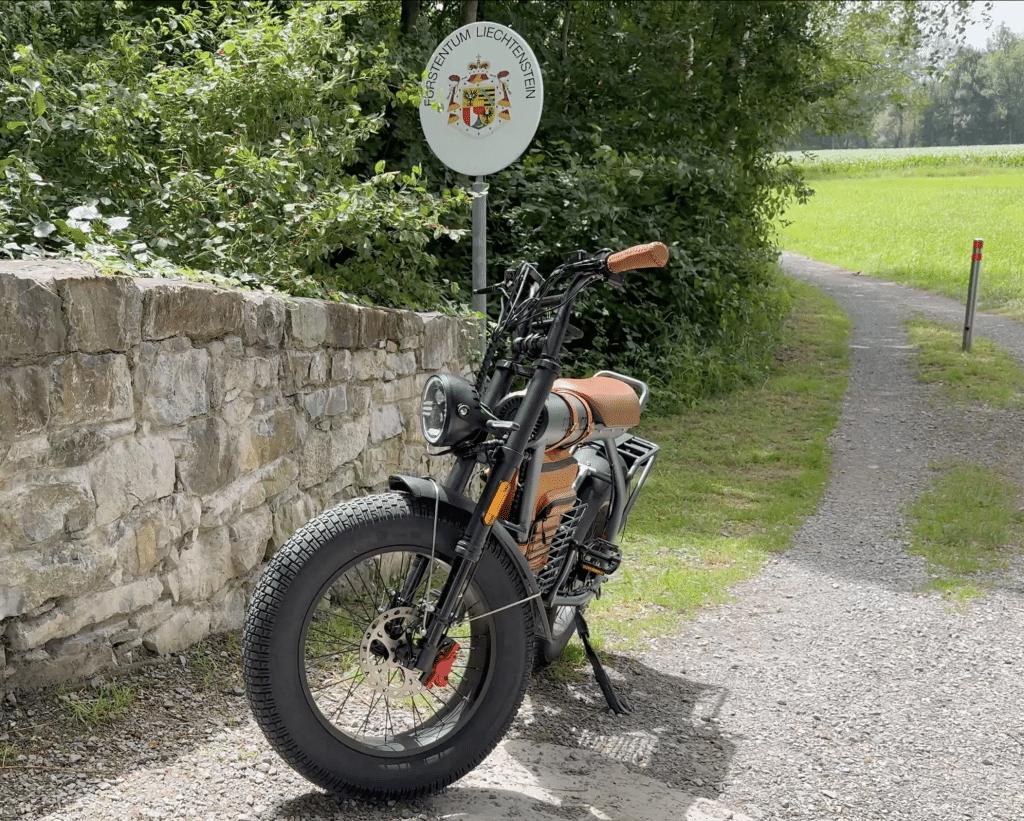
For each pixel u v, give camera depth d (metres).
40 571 2.82
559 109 11.61
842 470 7.72
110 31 7.54
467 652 3.61
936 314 15.83
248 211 4.87
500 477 2.63
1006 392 10.01
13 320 2.71
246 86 5.59
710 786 2.99
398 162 9.47
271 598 2.41
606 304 10.42
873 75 19.52
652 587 4.96
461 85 5.65
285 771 2.72
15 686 2.86
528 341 2.80
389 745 2.64
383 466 4.75
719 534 6.08
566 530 3.32
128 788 2.54
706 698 3.69
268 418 3.84
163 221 4.79
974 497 6.82
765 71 13.21
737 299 12.07
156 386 3.23
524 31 11.62
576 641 4.11
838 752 3.30
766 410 9.67
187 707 3.05
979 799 3.02
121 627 3.16
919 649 4.30
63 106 5.09
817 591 5.05
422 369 5.11
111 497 3.06
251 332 3.69
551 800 2.74
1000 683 3.96
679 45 12.58
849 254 27.20
